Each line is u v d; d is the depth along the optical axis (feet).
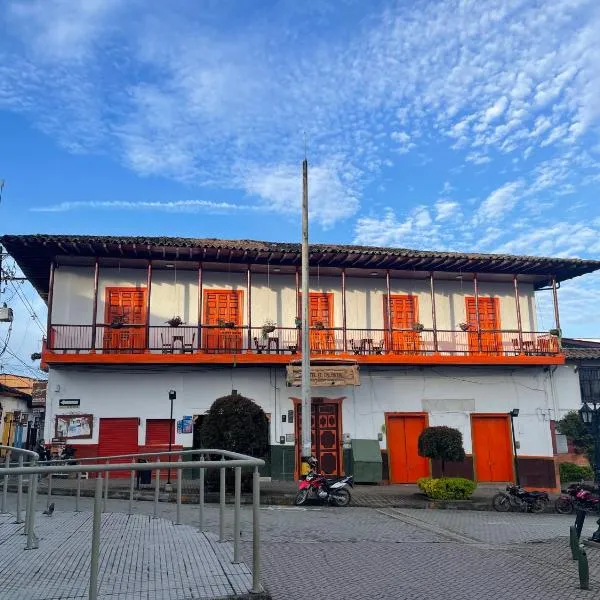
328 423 68.08
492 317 76.95
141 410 63.87
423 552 29.27
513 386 72.84
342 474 66.59
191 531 26.66
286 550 27.58
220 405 51.55
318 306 72.18
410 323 74.13
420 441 58.95
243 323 69.41
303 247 57.52
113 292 67.26
